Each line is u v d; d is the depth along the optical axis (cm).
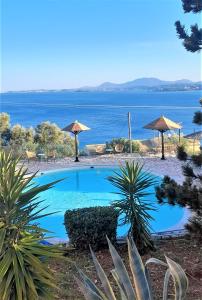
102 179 1567
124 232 892
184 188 614
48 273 394
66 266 616
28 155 1786
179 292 227
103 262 634
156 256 653
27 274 378
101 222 685
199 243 695
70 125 1836
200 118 613
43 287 396
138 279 254
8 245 386
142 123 4453
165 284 253
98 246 693
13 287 378
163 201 650
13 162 421
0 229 383
